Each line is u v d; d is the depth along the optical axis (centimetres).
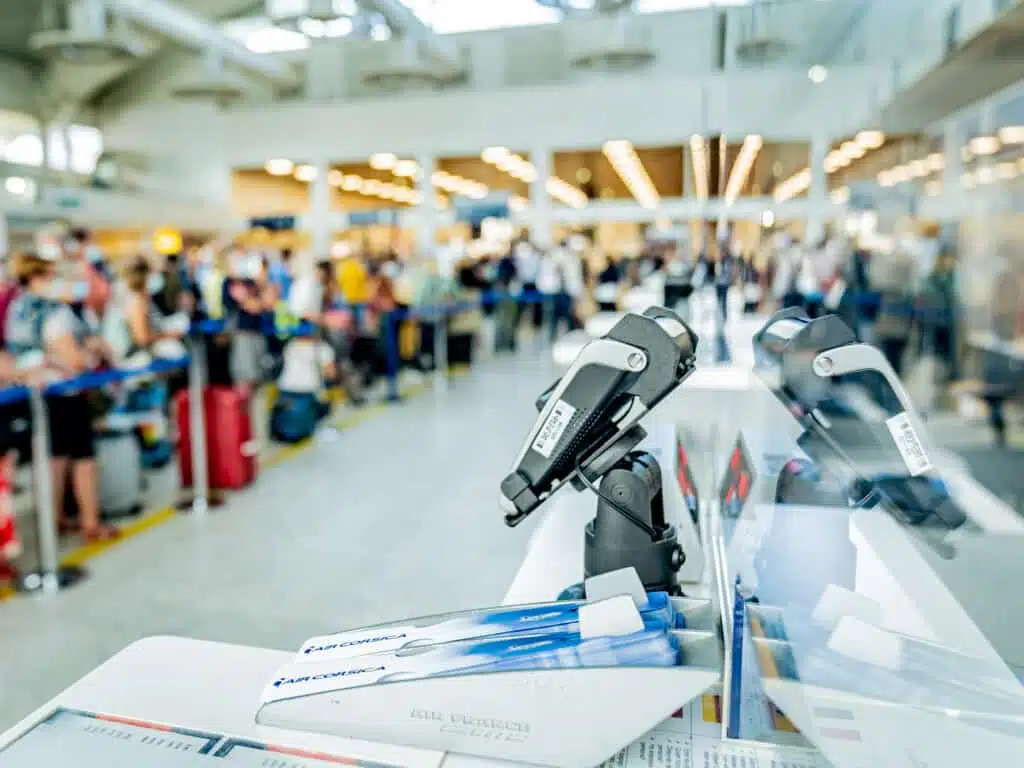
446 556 318
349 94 1174
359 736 76
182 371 465
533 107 1105
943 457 88
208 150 1245
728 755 71
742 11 114
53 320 319
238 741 76
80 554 325
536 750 73
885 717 67
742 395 112
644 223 1137
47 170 1162
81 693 85
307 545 333
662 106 1042
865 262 479
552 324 973
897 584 81
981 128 443
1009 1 222
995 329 456
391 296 708
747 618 76
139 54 717
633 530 91
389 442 521
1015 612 79
